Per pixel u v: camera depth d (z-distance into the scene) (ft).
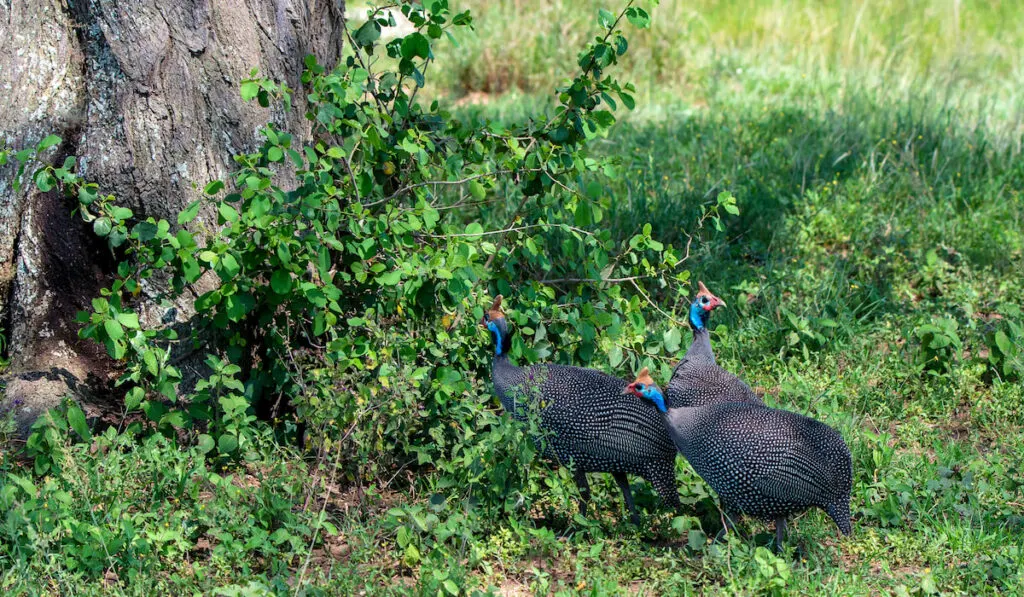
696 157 39.34
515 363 21.36
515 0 54.75
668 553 17.65
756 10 60.13
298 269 19.08
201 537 18.22
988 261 31.89
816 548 18.34
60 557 16.06
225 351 21.12
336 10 23.63
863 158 37.99
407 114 21.91
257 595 15.46
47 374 20.67
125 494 18.17
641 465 18.80
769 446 17.38
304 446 20.48
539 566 17.98
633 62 52.49
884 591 16.98
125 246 20.93
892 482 19.95
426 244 21.72
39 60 20.58
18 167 20.53
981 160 38.88
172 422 19.40
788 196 35.86
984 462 21.08
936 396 24.39
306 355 20.54
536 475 19.66
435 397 20.07
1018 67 52.08
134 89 20.39
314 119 21.43
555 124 21.80
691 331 24.30
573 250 23.49
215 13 20.76
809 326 27.12
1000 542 18.44
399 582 16.97
